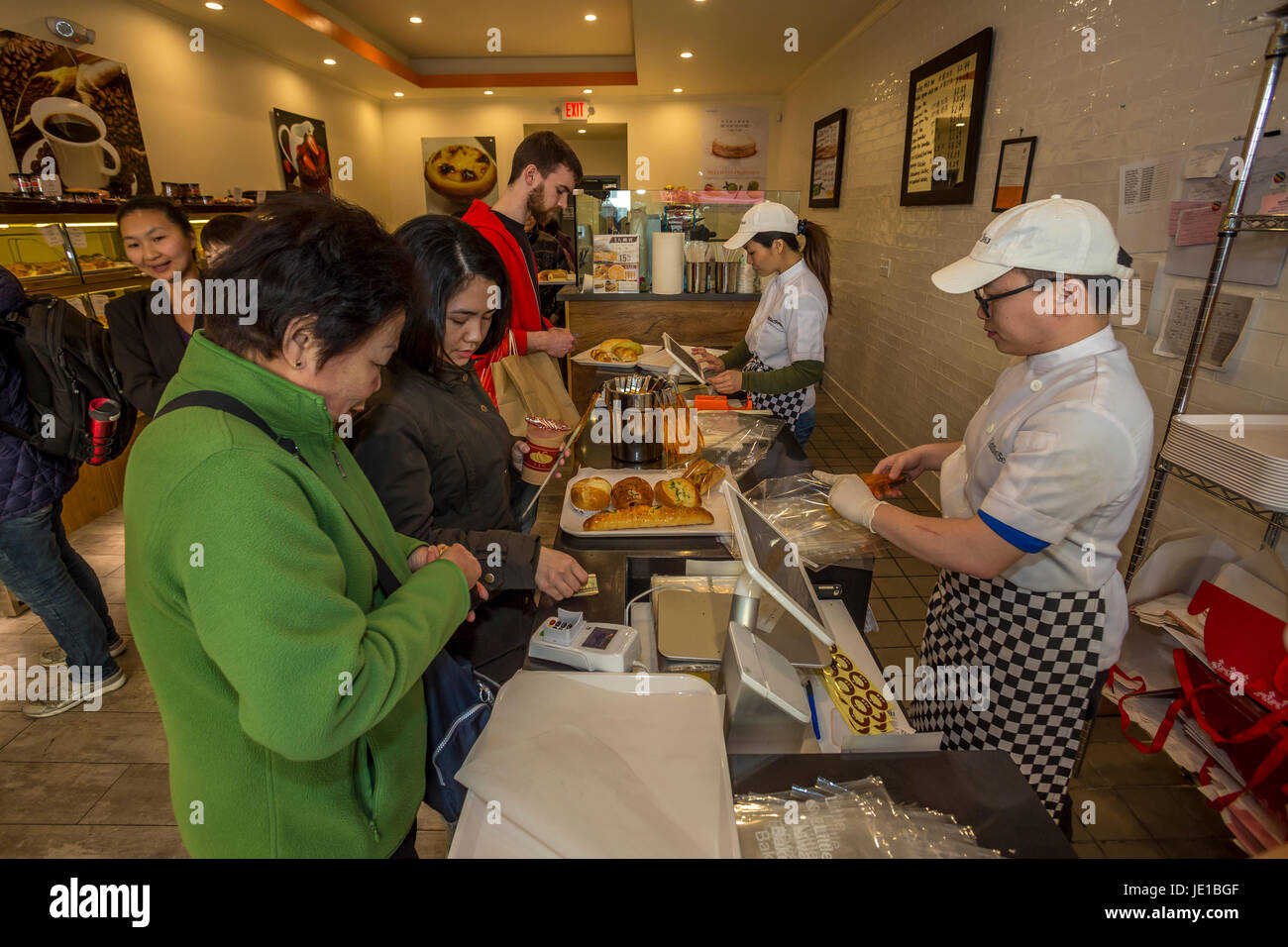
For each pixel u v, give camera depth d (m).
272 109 5.82
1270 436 1.50
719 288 3.68
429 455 1.10
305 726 0.56
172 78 4.55
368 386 0.72
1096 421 0.93
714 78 7.02
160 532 0.58
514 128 8.38
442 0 5.42
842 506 1.22
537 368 1.90
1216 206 1.79
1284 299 1.61
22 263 3.14
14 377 1.79
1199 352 1.67
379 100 8.20
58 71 3.58
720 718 0.82
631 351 2.72
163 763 1.91
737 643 0.86
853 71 5.15
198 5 4.39
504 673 1.20
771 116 8.05
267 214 0.62
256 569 0.55
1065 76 2.49
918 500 3.68
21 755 1.93
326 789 0.72
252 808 0.69
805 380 2.21
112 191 3.96
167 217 1.93
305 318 0.61
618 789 0.71
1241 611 1.58
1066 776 1.25
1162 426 2.02
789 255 2.31
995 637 1.20
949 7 3.50
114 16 4.02
